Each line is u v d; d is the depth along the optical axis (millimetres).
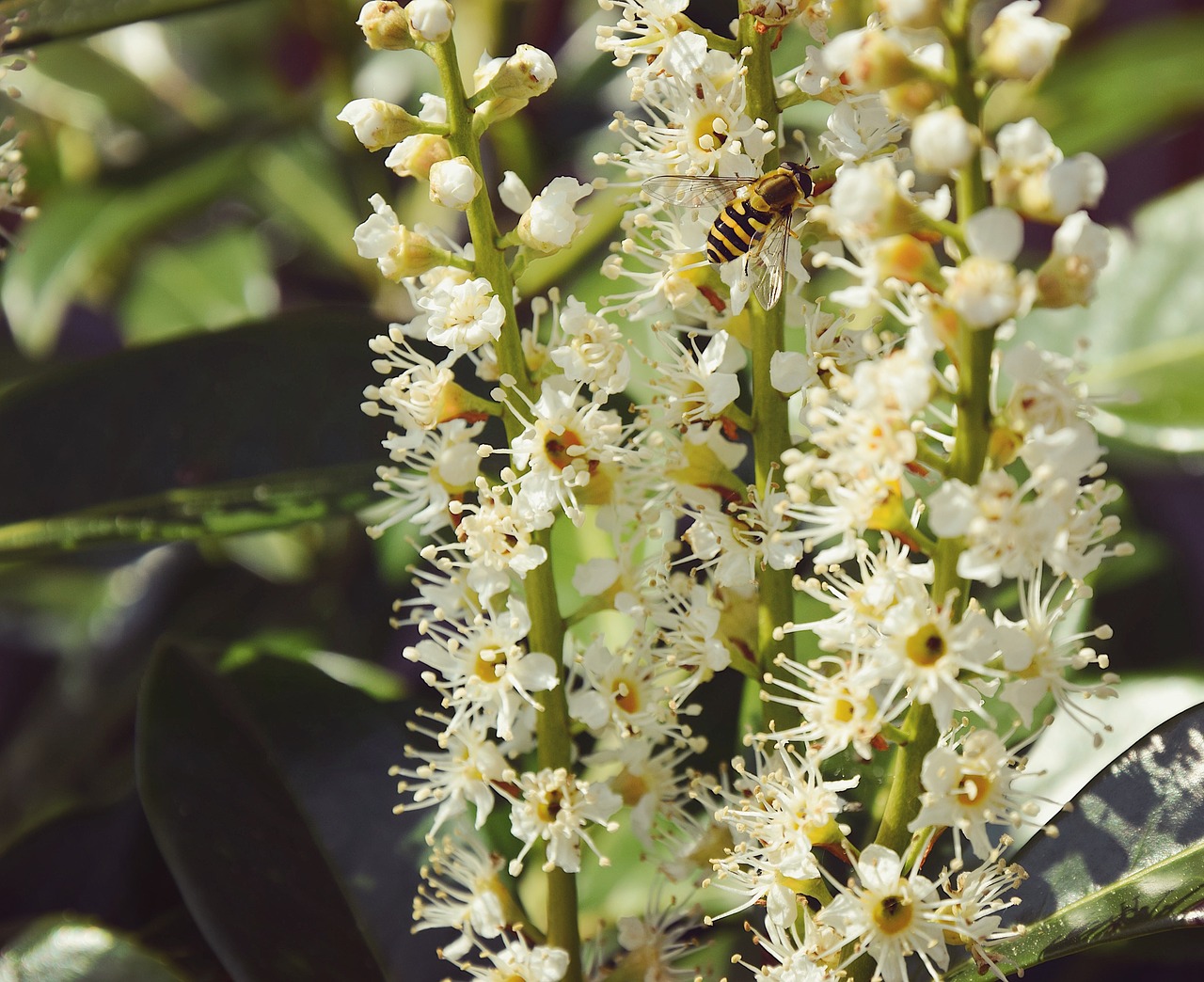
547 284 468
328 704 425
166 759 417
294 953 407
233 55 660
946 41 362
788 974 377
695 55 384
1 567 613
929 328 365
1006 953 386
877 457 367
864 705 373
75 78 635
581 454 382
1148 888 385
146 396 426
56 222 510
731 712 420
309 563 578
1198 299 462
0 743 684
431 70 577
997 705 413
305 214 568
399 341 385
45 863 441
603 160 386
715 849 395
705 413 385
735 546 387
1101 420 453
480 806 389
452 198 376
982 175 363
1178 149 675
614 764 408
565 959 390
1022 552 364
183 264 594
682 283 388
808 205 386
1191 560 536
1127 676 438
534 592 386
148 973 409
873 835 395
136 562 614
